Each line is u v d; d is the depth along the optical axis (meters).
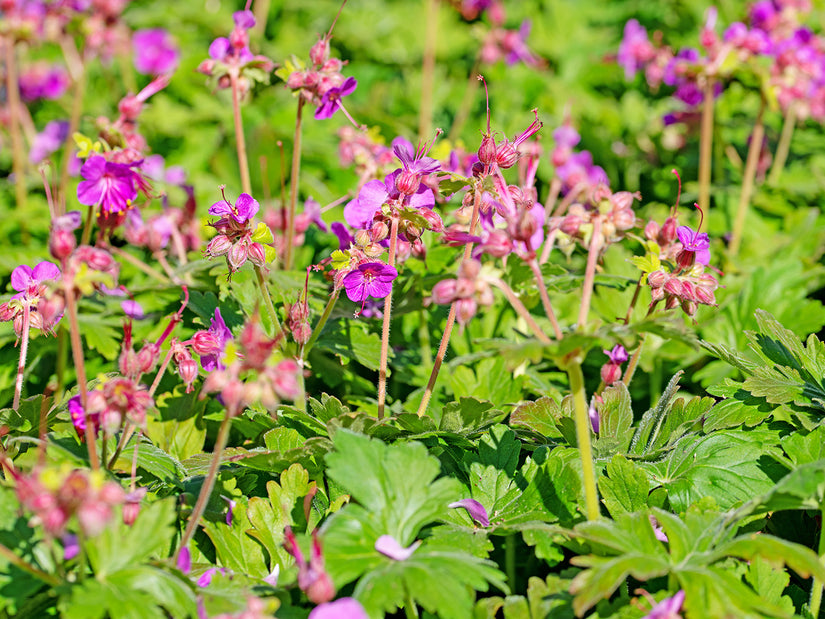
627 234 1.08
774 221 1.44
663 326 0.99
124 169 1.09
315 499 1.08
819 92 1.47
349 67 2.06
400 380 1.19
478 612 1.02
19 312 1.09
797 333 1.24
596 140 1.71
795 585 1.06
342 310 1.18
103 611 0.97
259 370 0.97
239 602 1.01
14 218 1.39
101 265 1.00
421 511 1.02
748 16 1.61
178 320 1.03
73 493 0.95
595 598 0.98
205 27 2.21
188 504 1.07
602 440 1.08
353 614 0.97
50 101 1.94
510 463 1.07
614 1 2.47
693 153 1.66
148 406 1.00
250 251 1.08
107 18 1.40
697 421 1.09
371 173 1.25
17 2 1.38
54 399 1.14
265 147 1.59
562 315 1.24
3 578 0.99
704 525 1.03
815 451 1.07
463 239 1.01
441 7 2.32
